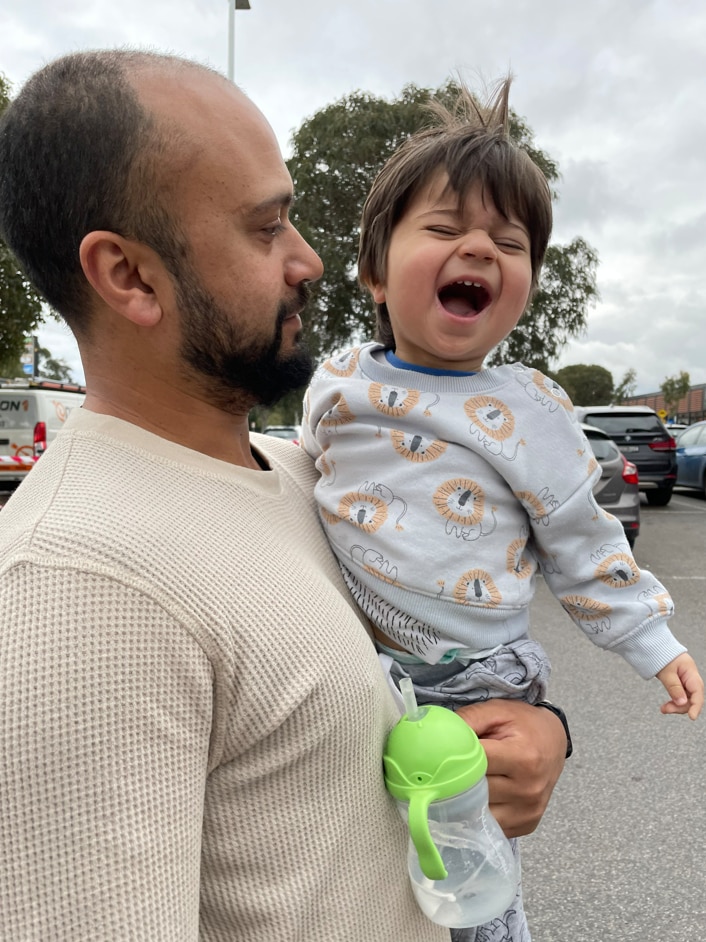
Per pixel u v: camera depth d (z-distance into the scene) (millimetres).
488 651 1075
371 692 787
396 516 1062
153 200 763
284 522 923
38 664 581
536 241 1243
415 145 1249
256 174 813
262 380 876
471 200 1157
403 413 1127
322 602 788
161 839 596
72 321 862
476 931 1078
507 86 1354
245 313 821
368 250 1334
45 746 565
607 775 2709
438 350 1172
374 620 1045
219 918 708
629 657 1191
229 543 753
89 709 583
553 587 1232
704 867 2178
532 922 1972
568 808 2498
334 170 11266
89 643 601
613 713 3258
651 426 10609
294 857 721
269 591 736
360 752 775
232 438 956
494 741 970
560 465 1145
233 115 810
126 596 631
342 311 11523
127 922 566
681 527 8570
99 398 880
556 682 3652
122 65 785
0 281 10195
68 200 772
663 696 3439
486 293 1174
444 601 1035
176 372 849
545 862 2217
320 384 1273
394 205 1224
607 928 1946
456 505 1079
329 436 1188
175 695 632
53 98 773
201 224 781
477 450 1101
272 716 688
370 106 11359
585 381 61812
